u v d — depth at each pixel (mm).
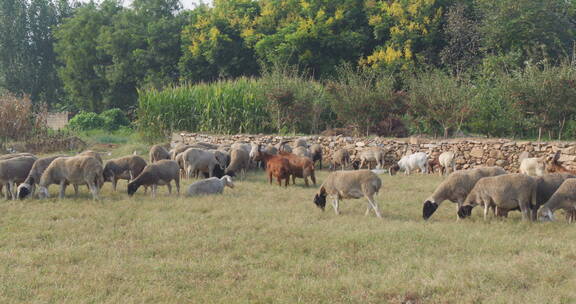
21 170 12594
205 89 28484
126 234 9000
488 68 30281
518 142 18422
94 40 53281
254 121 26938
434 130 23797
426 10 38156
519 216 10867
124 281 6668
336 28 41094
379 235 8914
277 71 28016
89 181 11945
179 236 8914
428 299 6086
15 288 6301
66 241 8555
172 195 13188
